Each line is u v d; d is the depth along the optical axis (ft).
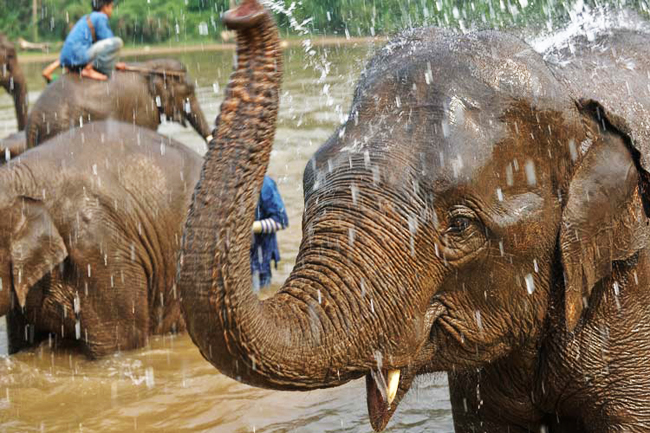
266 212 23.50
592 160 10.21
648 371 10.92
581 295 10.24
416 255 9.42
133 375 18.85
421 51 10.28
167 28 115.44
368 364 9.25
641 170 10.44
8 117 57.16
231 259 8.07
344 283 9.11
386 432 15.44
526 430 12.37
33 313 20.10
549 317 10.76
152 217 20.88
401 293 9.33
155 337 21.39
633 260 10.87
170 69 36.19
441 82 9.87
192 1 117.19
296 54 62.80
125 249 20.30
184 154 22.21
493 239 9.82
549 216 10.11
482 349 10.47
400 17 49.34
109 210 20.16
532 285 10.34
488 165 9.66
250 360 8.48
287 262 26.00
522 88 9.96
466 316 10.16
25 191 19.47
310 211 9.58
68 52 33.09
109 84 33.65
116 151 20.93
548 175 10.09
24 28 119.24
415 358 9.74
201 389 17.76
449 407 16.33
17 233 19.17
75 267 19.81
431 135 9.60
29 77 85.40
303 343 8.79
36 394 17.94
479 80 9.91
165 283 21.30
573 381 11.11
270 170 38.01
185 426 16.07
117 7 115.96
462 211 9.57
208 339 8.32
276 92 8.11
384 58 10.53
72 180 19.97
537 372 11.37
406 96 9.88
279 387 8.84
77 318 19.93
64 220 19.70
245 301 8.28
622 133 10.31
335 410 16.44
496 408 12.28
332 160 9.72
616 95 11.34
